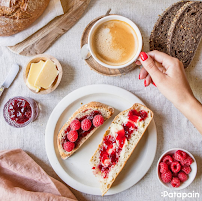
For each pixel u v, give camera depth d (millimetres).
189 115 567
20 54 658
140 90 668
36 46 653
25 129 676
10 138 677
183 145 666
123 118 633
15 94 677
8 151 648
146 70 591
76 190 672
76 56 670
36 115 667
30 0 584
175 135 668
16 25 602
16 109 641
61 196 639
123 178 655
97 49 624
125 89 668
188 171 622
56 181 651
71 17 646
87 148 662
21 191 632
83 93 650
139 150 659
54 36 655
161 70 620
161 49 644
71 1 635
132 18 660
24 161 650
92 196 671
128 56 625
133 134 633
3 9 585
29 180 660
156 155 668
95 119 617
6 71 676
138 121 626
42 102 674
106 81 670
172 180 622
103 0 659
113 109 645
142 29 660
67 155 644
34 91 643
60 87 673
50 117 650
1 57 673
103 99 663
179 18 620
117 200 669
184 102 565
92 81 671
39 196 627
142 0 658
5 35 621
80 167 662
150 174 668
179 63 575
